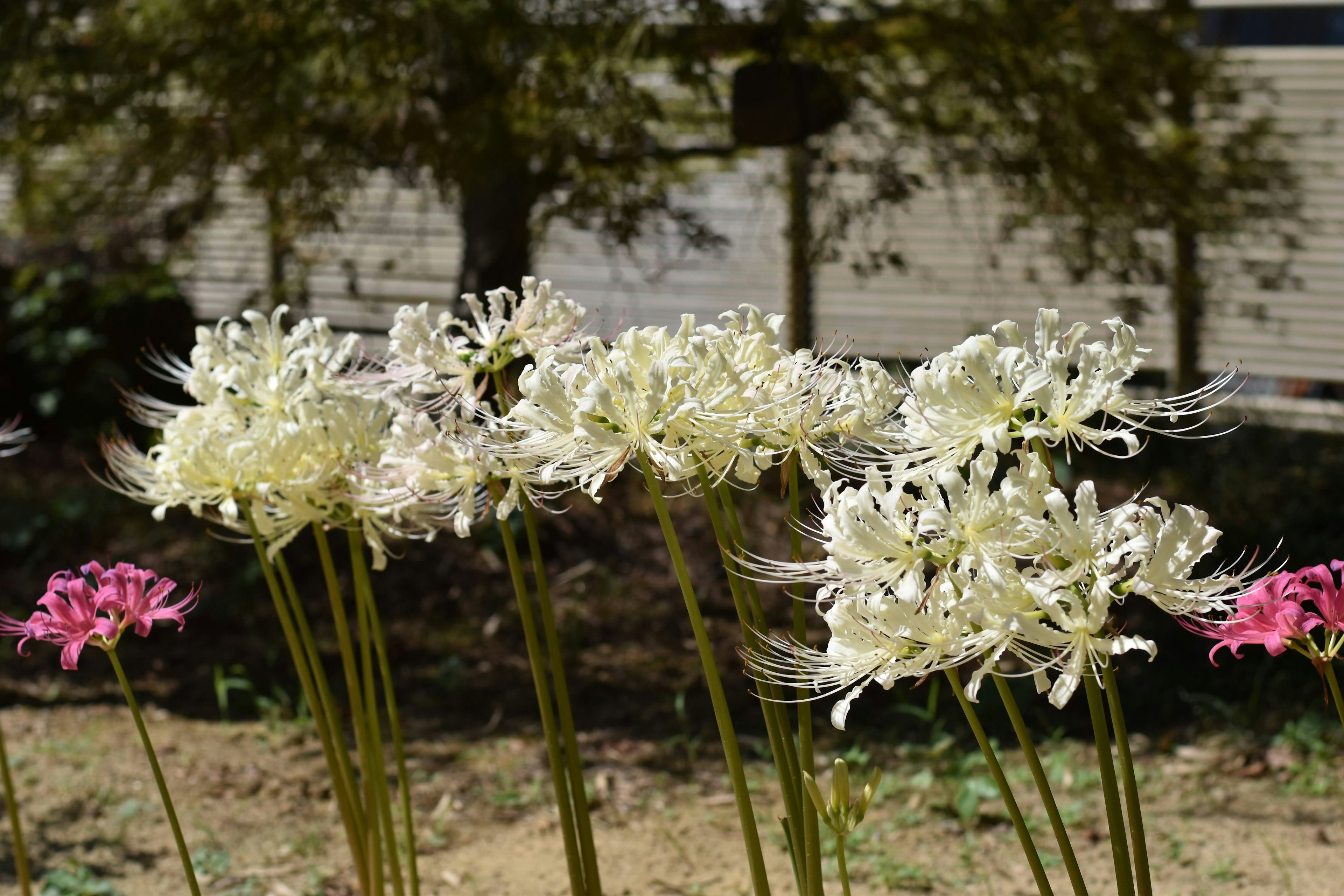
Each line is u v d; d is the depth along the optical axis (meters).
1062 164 5.66
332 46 4.79
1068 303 8.60
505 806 4.13
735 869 3.66
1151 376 8.70
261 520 2.45
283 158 5.25
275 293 6.43
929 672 1.61
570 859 2.27
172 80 5.48
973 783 3.98
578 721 4.86
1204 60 6.33
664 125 6.52
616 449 1.78
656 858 3.74
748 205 8.90
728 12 5.10
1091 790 4.12
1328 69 8.38
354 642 5.71
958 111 6.09
